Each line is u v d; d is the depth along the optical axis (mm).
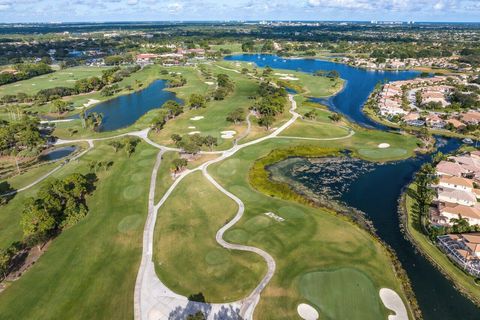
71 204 77250
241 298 55219
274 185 92750
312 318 51625
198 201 84250
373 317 51969
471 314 54031
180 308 53562
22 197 87125
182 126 141375
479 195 84812
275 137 127938
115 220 76875
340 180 97000
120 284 58531
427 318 53188
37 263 63531
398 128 142250
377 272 61281
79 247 67938
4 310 53406
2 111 167625
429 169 97688
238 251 66062
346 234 71812
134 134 133875
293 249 66625
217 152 114500
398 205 84062
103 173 99875
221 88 189875
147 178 96250
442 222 74750
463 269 61875
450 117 150750
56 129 142625
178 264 63000
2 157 115750
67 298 55688
